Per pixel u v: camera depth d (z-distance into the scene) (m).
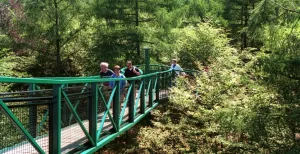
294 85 6.28
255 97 6.68
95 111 5.72
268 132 6.50
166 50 18.92
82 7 18.88
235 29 24.09
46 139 5.39
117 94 7.03
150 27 19.31
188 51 19.83
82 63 20.50
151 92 10.83
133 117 8.30
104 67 8.73
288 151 6.16
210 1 24.78
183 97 9.20
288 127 6.56
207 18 24.30
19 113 4.79
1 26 19.05
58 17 18.36
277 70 6.17
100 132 6.15
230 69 8.57
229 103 7.11
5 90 11.52
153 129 10.41
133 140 10.85
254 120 6.25
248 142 7.52
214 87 8.41
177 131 9.65
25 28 18.33
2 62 12.90
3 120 4.25
